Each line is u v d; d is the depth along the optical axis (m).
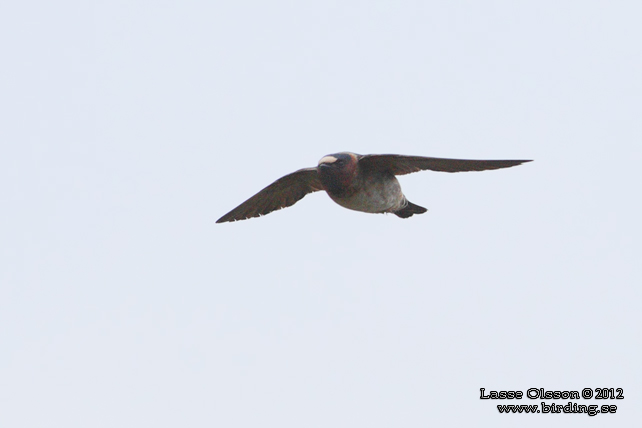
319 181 16.00
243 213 16.94
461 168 14.70
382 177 15.34
